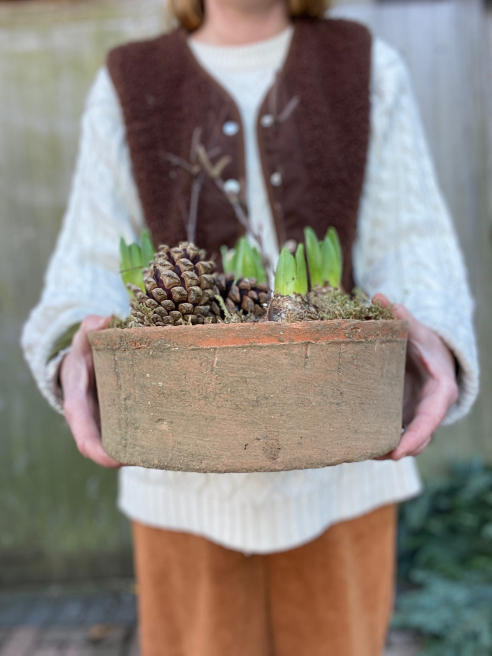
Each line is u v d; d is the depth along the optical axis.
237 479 0.85
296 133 0.91
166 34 0.98
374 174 0.92
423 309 0.80
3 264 1.95
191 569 0.94
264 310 0.68
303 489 0.85
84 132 0.95
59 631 1.79
